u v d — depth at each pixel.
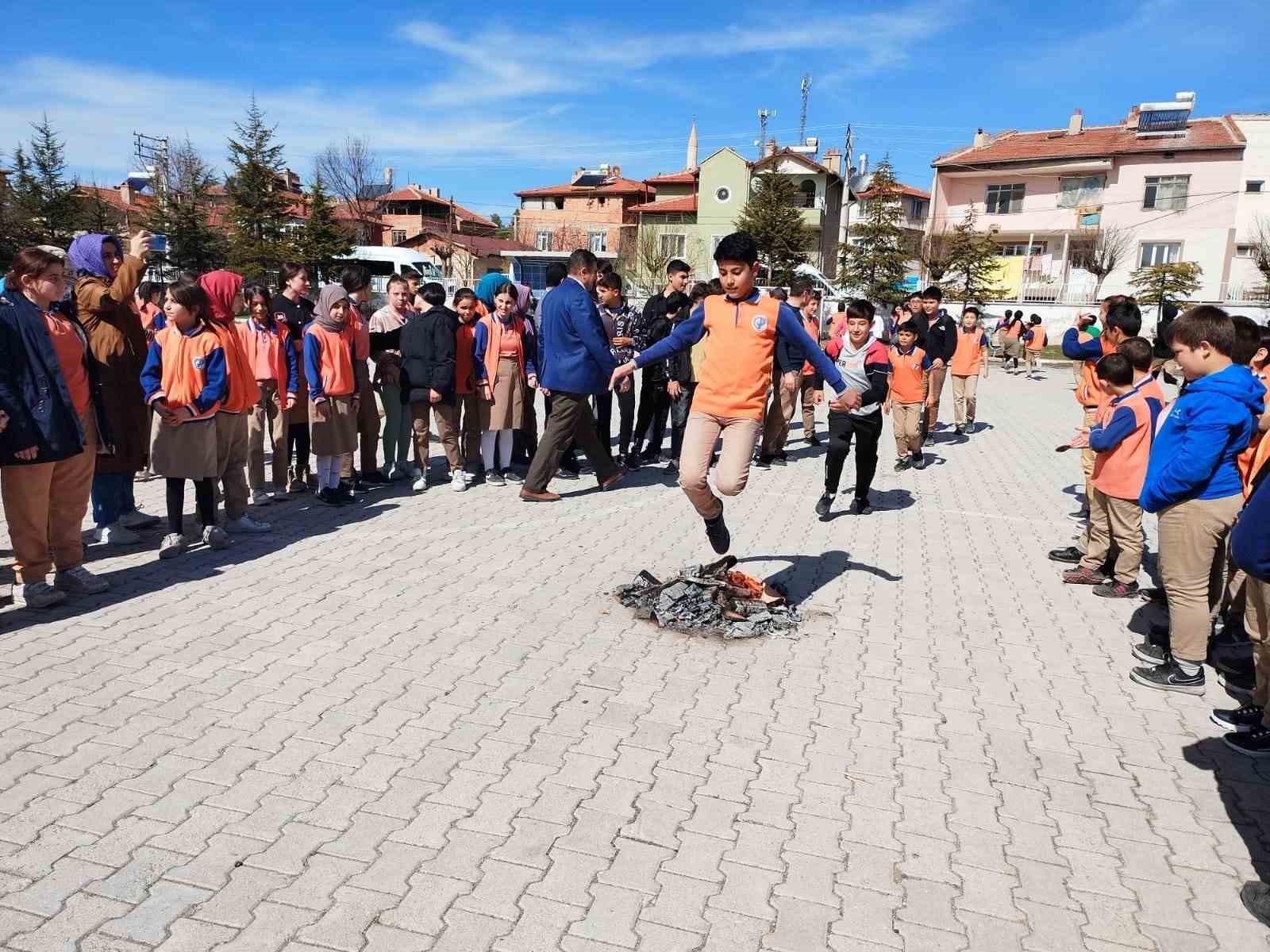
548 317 7.57
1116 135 44.59
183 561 5.88
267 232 47.41
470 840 2.95
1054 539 7.45
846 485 9.38
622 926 2.58
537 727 3.75
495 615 5.08
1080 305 38.94
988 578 6.29
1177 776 3.62
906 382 10.08
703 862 2.89
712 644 4.79
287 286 7.71
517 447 9.73
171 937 2.45
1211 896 2.87
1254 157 41.09
